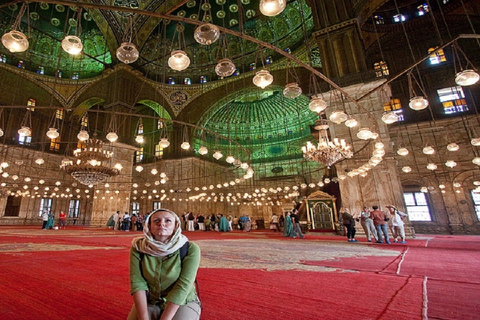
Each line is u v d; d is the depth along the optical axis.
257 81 4.38
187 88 23.39
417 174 15.09
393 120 5.96
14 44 3.36
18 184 19.33
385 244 7.37
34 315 1.87
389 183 9.95
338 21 12.15
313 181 23.47
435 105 15.59
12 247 5.71
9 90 19.77
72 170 11.74
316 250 5.88
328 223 14.95
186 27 22.44
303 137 24.94
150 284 1.27
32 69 21.34
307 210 15.62
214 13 21.30
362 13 12.34
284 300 2.22
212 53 23.52
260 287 2.63
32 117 20.73
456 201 14.03
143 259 1.29
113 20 19.66
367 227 8.12
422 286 2.66
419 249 6.05
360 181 10.37
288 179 23.48
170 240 1.29
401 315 1.87
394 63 17.12
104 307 2.05
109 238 8.83
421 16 16.48
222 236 11.65
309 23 18.33
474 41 15.42
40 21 21.36
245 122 27.00
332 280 2.94
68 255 4.68
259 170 25.58
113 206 18.80
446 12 16.02
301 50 18.86
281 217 18.91
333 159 8.21
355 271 3.44
